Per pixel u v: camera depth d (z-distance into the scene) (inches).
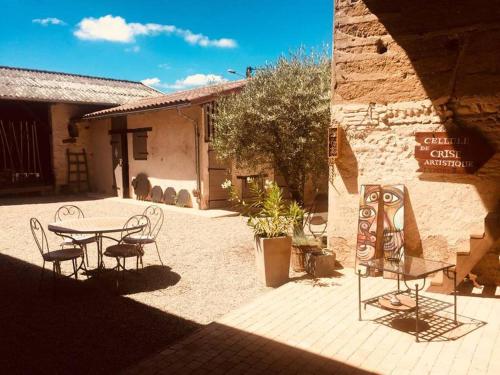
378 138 243.0
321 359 146.9
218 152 328.2
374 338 162.4
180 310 197.2
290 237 233.9
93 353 154.7
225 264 273.3
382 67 239.0
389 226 239.1
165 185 542.9
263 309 192.5
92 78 803.4
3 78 656.4
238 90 421.1
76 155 678.5
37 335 169.5
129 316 189.5
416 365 142.1
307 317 183.2
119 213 470.3
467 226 222.8
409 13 228.5
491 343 157.2
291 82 290.4
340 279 235.9
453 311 187.3
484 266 221.0
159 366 142.4
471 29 212.8
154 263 276.7
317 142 289.4
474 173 218.5
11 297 213.2
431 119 227.1
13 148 647.8
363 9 241.3
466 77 216.4
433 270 164.1
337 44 250.5
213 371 139.2
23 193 652.7
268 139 296.2
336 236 259.9
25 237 352.8
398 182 239.3
